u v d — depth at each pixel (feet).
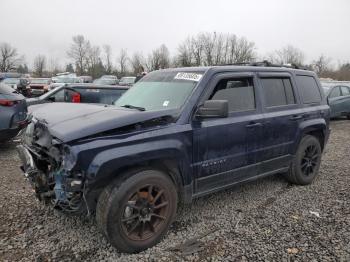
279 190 16.30
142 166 10.82
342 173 19.27
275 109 14.90
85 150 9.41
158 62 210.59
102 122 10.12
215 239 11.43
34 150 11.44
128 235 10.37
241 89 13.73
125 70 234.79
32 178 11.44
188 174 11.66
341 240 11.27
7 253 10.48
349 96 45.83
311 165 17.24
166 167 11.39
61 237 11.53
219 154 12.53
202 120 12.00
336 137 32.14
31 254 10.46
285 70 16.15
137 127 10.62
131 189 10.20
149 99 13.20
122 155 9.81
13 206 13.98
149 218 10.84
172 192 11.26
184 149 11.34
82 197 9.86
